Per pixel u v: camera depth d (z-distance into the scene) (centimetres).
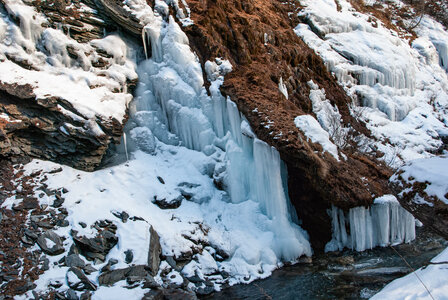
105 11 1073
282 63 1250
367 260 835
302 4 1689
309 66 1387
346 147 1199
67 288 675
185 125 1078
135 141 1041
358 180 909
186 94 1078
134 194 900
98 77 1008
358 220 877
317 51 1501
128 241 769
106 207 829
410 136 1441
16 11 939
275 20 1453
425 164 504
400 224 905
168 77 1091
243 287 764
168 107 1095
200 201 955
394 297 452
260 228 896
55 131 897
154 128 1086
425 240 918
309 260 856
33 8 978
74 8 1038
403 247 886
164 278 751
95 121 915
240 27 1221
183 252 800
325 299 696
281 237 861
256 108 958
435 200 455
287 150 862
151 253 760
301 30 1569
